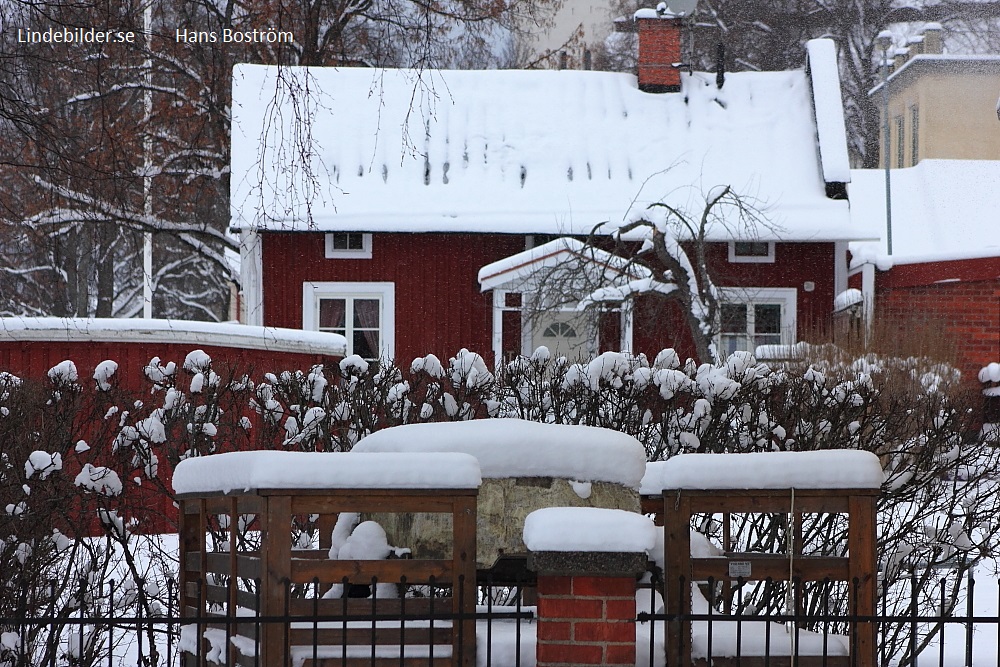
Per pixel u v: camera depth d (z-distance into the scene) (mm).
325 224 51281
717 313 43500
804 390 20953
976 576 23469
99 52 28000
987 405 47531
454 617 11977
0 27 26531
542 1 58344
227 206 64500
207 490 13750
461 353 22406
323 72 56844
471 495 12391
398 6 37625
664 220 43094
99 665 16484
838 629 16219
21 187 40469
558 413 21547
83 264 67062
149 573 19688
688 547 12961
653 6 96062
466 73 59219
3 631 15086
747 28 102438
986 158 103188
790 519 13008
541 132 56656
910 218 69188
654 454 20531
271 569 12141
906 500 19891
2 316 30469
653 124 57594
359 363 22312
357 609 12789
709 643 12391
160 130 57625
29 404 17750
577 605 11961
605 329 50844
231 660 13031
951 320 50812
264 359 29750
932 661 18016
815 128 57031
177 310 92062
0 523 15367
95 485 16422
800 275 53156
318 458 12281
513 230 52000
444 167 54781
